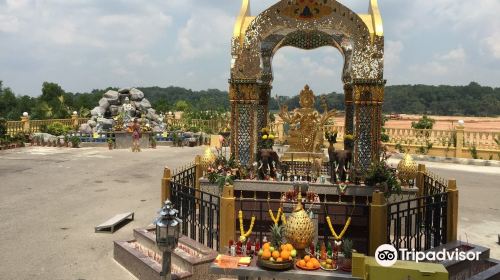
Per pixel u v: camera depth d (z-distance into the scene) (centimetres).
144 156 2759
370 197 1120
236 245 850
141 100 3972
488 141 2762
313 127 1450
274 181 1186
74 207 1402
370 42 1182
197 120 4134
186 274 821
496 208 1476
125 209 1386
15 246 1027
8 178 1886
